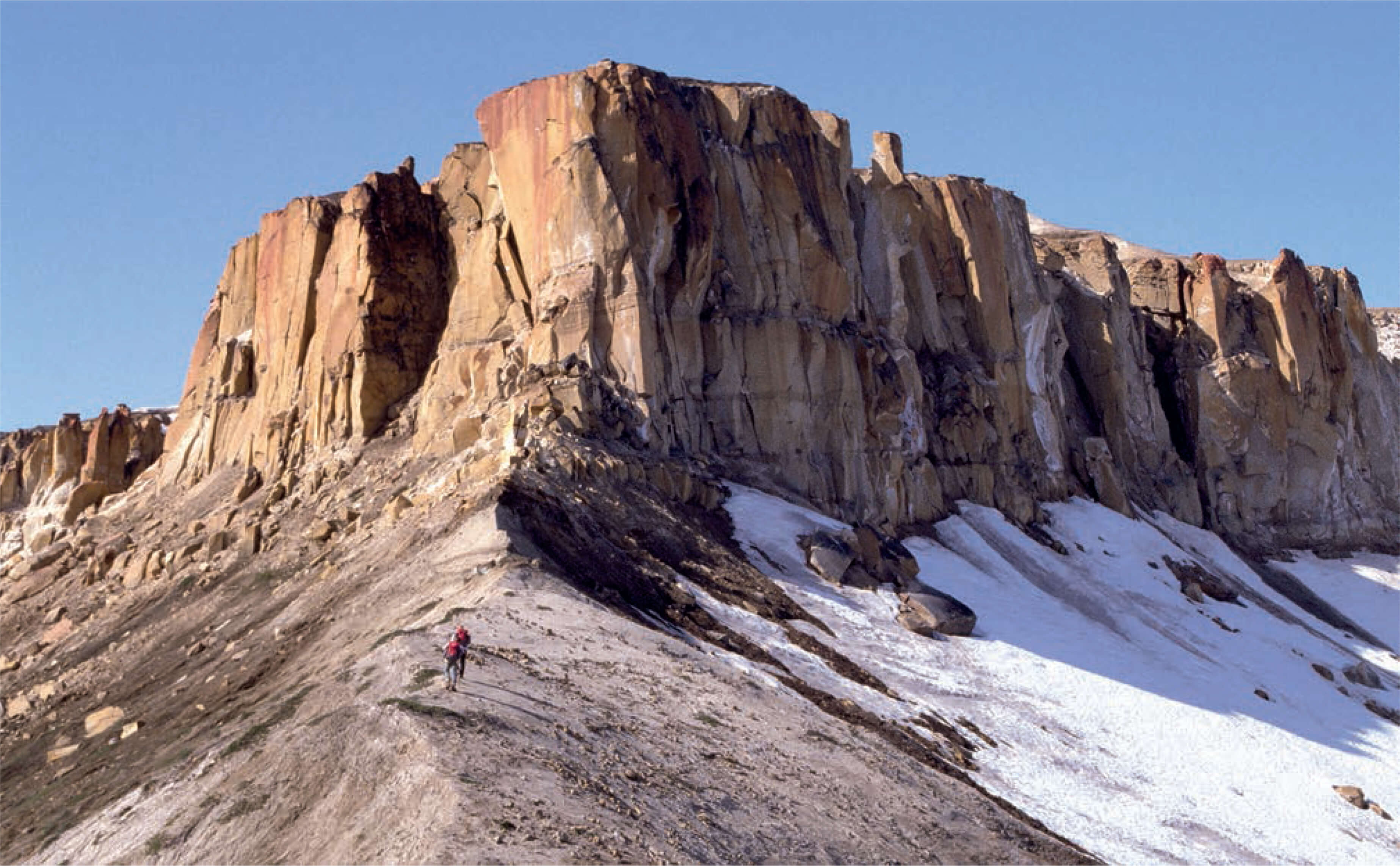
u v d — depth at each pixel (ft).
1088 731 214.28
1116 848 169.99
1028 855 150.41
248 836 123.65
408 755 122.42
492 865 105.60
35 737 221.25
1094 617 288.71
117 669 245.45
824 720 171.12
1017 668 232.53
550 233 276.21
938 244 348.59
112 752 190.80
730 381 284.82
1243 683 264.72
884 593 246.06
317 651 194.59
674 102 290.15
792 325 290.97
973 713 206.08
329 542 260.01
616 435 260.42
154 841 128.57
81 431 425.28
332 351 318.45
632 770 133.18
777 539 252.42
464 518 214.69
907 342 335.47
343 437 307.99
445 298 323.37
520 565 191.52
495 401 268.82
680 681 166.91
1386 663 325.42
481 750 124.77
